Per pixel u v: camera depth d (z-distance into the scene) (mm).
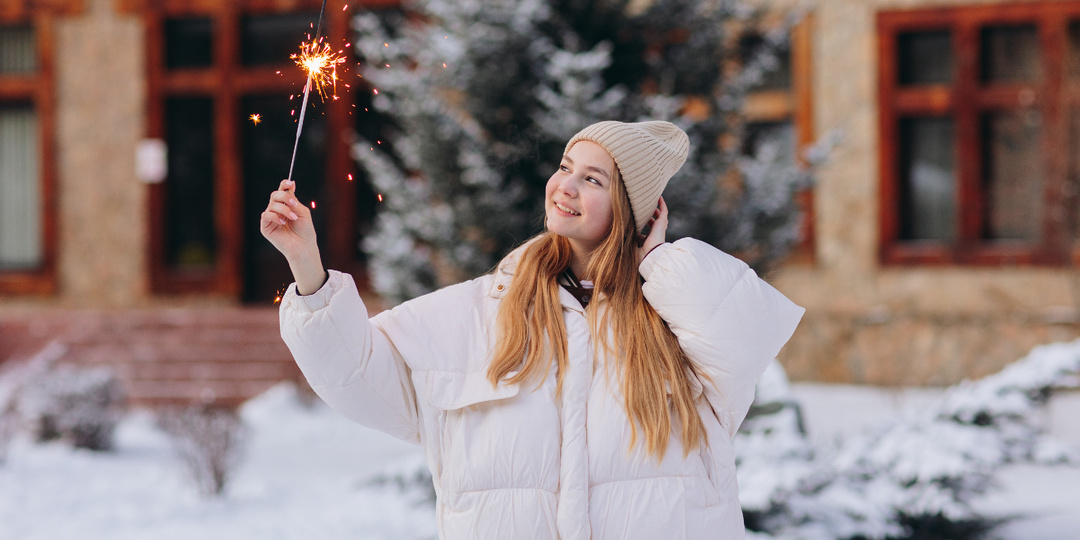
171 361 11297
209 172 12898
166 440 8906
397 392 1967
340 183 12289
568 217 2012
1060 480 5840
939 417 4570
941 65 11125
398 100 6656
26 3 12891
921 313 10719
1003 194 10914
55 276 12875
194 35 12898
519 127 6652
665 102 6270
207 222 12906
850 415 8641
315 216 12602
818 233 11125
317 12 12492
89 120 12867
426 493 5781
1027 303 10547
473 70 6441
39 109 12922
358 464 7652
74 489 6812
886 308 10914
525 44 6504
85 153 12875
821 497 4242
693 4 6773
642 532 1806
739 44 7395
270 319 11797
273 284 12859
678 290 1879
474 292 2055
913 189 11266
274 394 10469
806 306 11117
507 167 6633
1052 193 10133
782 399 4781
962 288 10766
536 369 1878
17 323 12055
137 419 10008
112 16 12812
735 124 7129
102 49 12836
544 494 1816
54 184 12906
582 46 6855
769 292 1914
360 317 1870
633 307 1942
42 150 12898
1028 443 4340
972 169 10859
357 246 12367
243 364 11203
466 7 6395
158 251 12711
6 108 13281
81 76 12875
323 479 7070
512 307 1946
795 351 10977
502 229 6348
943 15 10891
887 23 11008
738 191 6957
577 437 1845
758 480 4113
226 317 11875
